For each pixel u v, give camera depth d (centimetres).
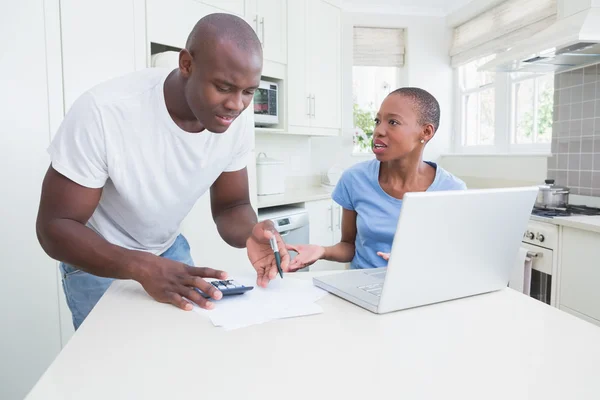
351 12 404
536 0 316
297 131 332
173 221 121
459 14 397
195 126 103
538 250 222
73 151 93
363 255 129
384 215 125
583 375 56
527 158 323
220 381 54
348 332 70
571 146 267
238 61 77
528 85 350
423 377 55
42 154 176
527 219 91
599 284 188
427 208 73
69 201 94
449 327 72
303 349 63
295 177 394
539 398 50
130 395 50
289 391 51
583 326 73
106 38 196
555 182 280
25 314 173
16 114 169
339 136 414
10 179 169
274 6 301
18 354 172
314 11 340
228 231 117
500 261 91
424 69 419
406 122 116
